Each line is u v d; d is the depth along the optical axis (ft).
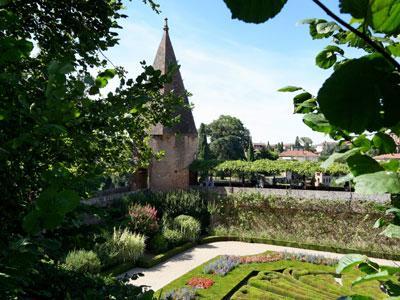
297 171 78.79
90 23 14.69
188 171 90.79
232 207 84.07
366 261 4.51
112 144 12.60
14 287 5.40
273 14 2.08
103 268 48.80
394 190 2.69
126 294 11.12
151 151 16.58
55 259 8.14
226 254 65.51
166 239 64.64
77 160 11.03
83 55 13.44
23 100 6.51
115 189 78.79
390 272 3.78
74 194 3.67
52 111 6.23
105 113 9.26
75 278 13.12
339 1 2.09
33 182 7.81
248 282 49.96
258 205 81.51
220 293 45.44
